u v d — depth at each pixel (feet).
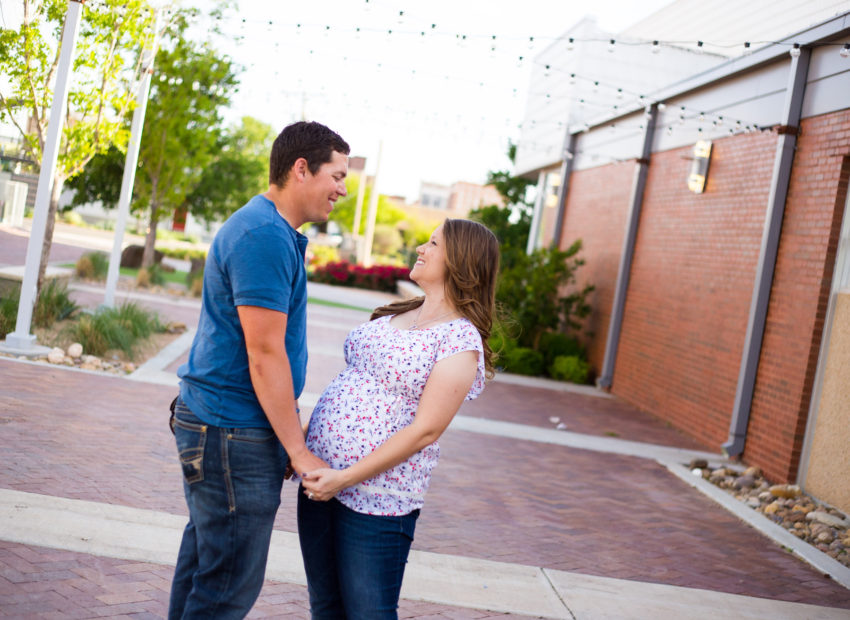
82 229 82.02
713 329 33.12
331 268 97.91
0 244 29.94
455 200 245.86
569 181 57.72
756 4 37.58
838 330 25.26
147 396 24.48
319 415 8.39
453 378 7.91
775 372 27.81
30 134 29.22
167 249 88.33
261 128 79.56
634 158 44.78
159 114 53.78
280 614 11.28
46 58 28.17
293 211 8.18
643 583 15.14
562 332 51.72
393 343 8.15
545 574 14.83
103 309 33.45
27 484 14.49
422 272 8.56
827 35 26.86
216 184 70.38
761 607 14.70
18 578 10.82
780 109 30.37
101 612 10.29
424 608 12.42
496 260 8.55
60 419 19.66
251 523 7.93
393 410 8.12
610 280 46.78
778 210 28.78
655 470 26.48
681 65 48.16
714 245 34.22
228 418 7.78
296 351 8.14
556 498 20.92
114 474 16.16
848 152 25.57
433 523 17.08
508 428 29.96
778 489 24.35
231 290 7.75
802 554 18.45
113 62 30.17
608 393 44.39
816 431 25.34
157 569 12.00
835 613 14.90
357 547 8.01
